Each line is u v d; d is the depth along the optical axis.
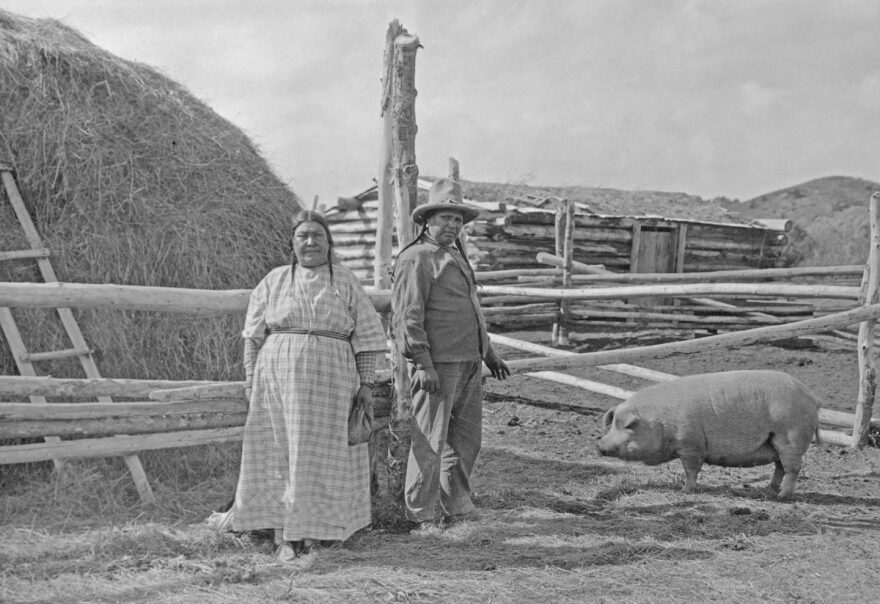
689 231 18.61
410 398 5.04
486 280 13.05
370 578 3.97
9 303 4.16
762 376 5.55
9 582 3.73
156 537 4.37
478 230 15.70
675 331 14.27
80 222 5.74
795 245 32.81
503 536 4.71
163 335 5.71
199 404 4.71
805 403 5.45
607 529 4.85
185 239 6.02
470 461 4.96
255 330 4.45
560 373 9.85
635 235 17.58
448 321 4.68
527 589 3.91
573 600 3.80
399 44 5.13
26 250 5.45
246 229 6.54
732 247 19.33
